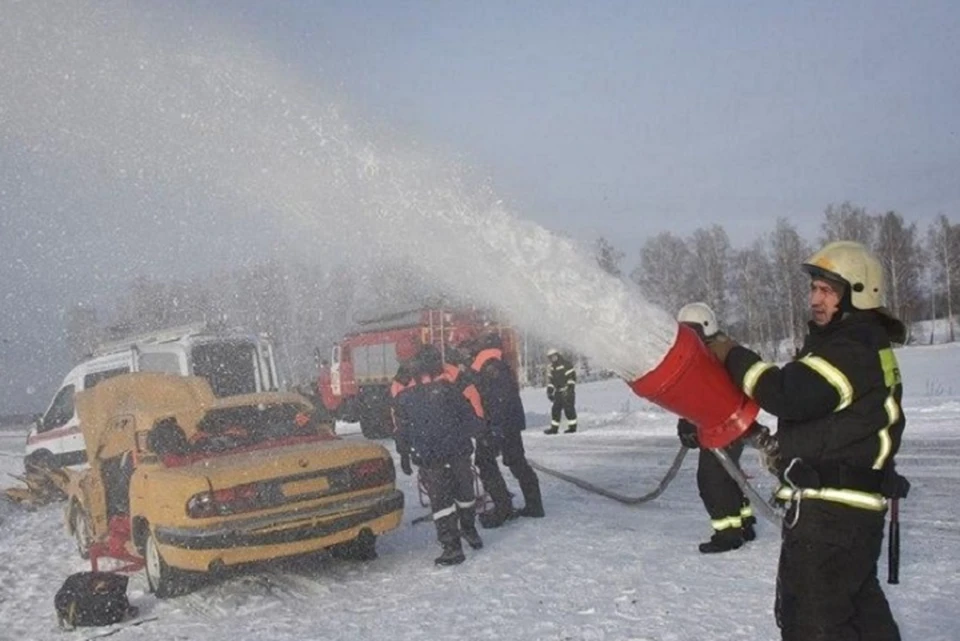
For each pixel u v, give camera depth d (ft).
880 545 10.71
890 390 10.43
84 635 19.65
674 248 194.39
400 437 23.34
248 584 22.59
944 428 41.93
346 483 22.07
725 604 17.47
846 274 10.60
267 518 20.77
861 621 10.59
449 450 23.24
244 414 25.43
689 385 9.70
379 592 21.12
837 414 10.34
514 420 28.04
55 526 34.12
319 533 21.30
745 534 22.62
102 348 40.96
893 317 10.79
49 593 24.13
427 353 23.67
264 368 40.98
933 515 24.20
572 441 51.06
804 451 10.52
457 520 24.29
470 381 27.20
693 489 31.71
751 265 192.24
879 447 10.44
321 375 72.43
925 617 15.83
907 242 192.65
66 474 34.91
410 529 28.53
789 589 10.66
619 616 17.37
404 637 17.40
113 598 20.38
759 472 30.68
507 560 22.76
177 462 22.68
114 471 25.90
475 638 16.90
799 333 183.93
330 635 18.01
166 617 20.44
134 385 25.30
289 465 21.48
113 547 24.48
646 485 33.42
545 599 19.02
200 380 25.82
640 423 58.08
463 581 21.21
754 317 190.49
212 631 19.07
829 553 10.39
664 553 22.04
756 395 10.07
